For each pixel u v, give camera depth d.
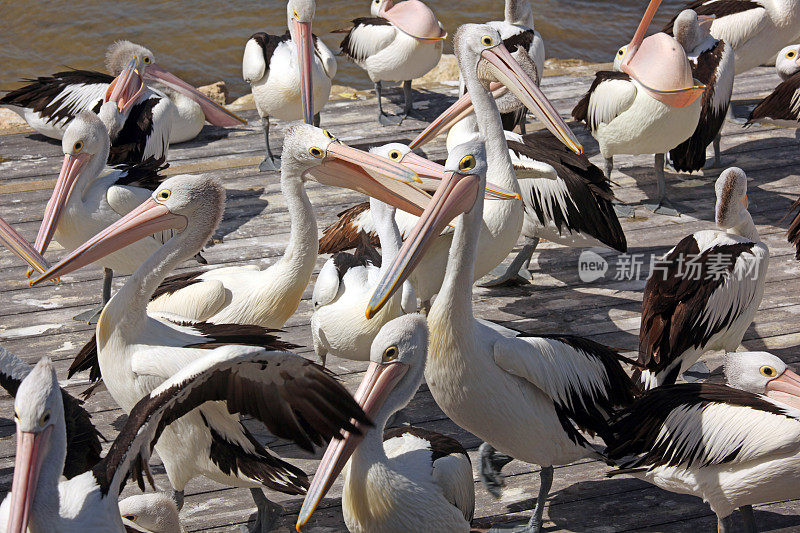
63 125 17.31
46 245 11.69
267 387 7.20
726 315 10.62
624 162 17.69
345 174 10.16
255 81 17.00
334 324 10.46
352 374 11.95
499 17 28.52
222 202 9.25
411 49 17.97
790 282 13.74
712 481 8.64
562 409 8.98
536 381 8.79
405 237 11.95
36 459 6.72
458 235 8.55
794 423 8.23
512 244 11.88
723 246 10.73
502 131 11.70
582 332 12.80
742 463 8.46
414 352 7.91
